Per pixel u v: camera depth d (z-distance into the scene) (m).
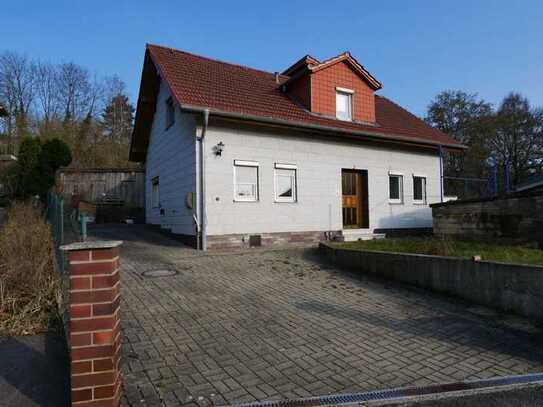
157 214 14.95
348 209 13.45
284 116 11.70
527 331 4.74
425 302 6.00
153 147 15.84
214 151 10.66
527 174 29.23
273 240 11.50
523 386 3.36
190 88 11.08
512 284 5.33
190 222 10.92
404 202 14.73
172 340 4.41
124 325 4.85
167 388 3.31
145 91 14.74
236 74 13.98
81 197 18.86
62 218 6.09
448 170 31.36
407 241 9.94
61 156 14.35
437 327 4.93
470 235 9.73
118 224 18.73
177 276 7.38
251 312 5.46
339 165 13.09
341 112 13.96
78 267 2.80
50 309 5.25
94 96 36.97
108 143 32.81
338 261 8.73
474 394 3.22
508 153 29.97
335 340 4.50
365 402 3.10
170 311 5.41
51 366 3.77
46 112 33.94
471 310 5.57
